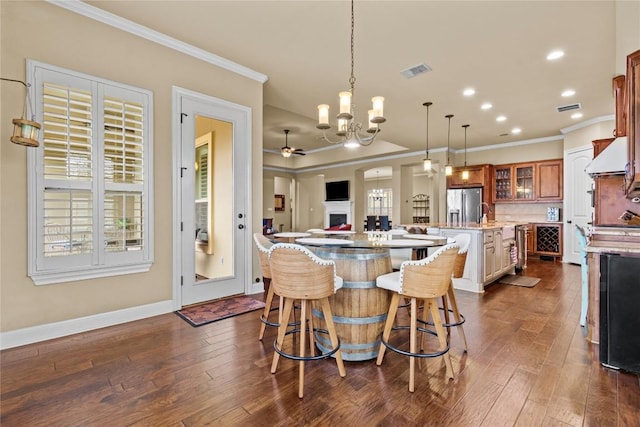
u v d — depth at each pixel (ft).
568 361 7.29
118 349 7.75
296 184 37.50
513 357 7.50
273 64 11.99
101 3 8.55
